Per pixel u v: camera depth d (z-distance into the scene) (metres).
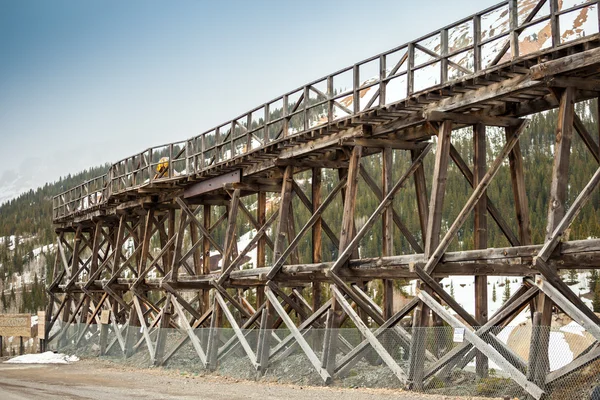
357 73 20.91
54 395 21.45
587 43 14.21
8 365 35.19
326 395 18.08
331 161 24.75
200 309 36.31
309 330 23.14
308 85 23.12
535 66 14.91
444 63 17.77
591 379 14.08
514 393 15.50
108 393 21.41
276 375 22.92
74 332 41.53
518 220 18.30
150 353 31.19
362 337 22.06
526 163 103.56
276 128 101.56
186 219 32.03
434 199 17.80
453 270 17.30
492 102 17.59
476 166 18.36
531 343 14.55
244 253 26.80
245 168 27.64
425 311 17.70
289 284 27.28
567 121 14.79
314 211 25.05
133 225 42.16
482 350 15.68
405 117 19.62
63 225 47.81
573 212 14.34
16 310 146.88
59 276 47.28
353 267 20.77
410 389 17.50
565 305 13.91
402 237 92.25
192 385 22.83
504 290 74.25
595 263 14.11
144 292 38.62
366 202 101.25
